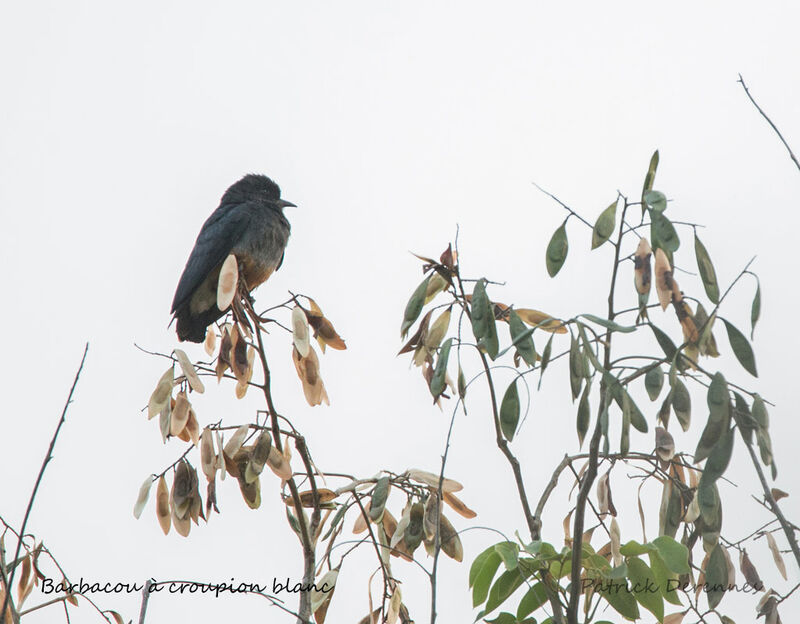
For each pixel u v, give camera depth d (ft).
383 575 29.17
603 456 25.29
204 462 28.27
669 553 25.89
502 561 26.07
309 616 26.99
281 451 29.01
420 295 30.22
